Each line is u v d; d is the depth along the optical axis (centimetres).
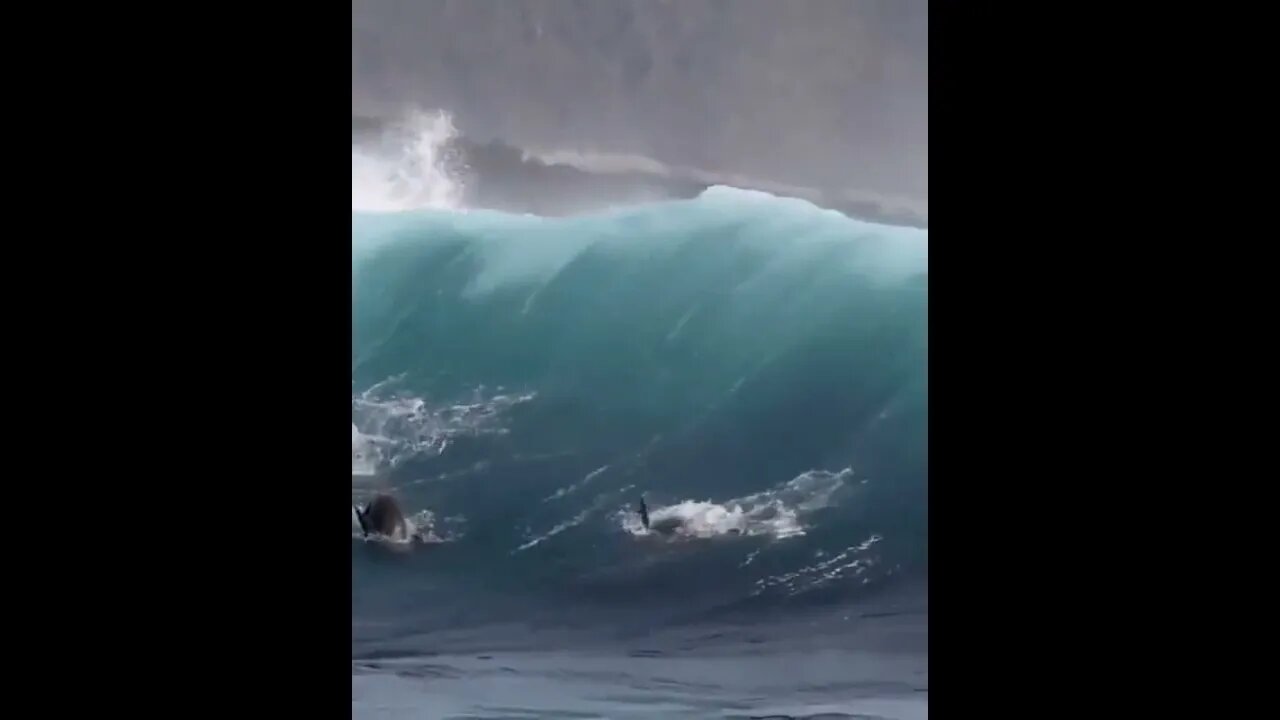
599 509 8075
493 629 8050
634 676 8044
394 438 8075
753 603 8062
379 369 8075
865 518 8075
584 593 8069
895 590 8069
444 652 8038
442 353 8075
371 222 8069
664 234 8069
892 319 8069
